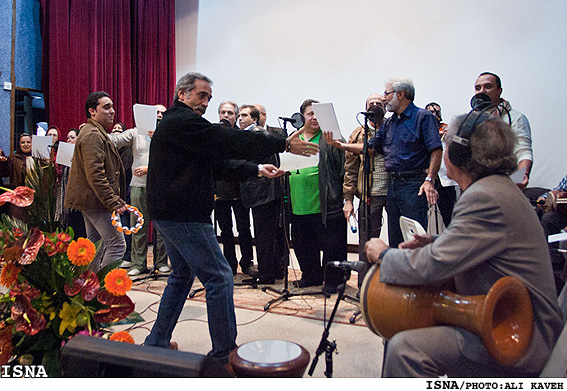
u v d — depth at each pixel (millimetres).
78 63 5570
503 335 1201
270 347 1470
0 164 4496
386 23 5277
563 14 4320
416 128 2695
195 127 1934
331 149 3445
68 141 4664
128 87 6184
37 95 5598
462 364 1220
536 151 4441
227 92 6438
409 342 1217
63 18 5418
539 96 4426
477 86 2770
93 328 1979
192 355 1229
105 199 2621
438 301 1269
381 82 5324
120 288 1930
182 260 2127
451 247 1204
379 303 1327
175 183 1958
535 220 1251
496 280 1227
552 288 1243
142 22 6402
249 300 3314
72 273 1943
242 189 3744
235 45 6371
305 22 5824
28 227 2061
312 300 3314
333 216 3471
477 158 1284
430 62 5008
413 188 2717
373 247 1400
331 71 5648
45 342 1874
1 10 5180
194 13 6715
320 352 1616
